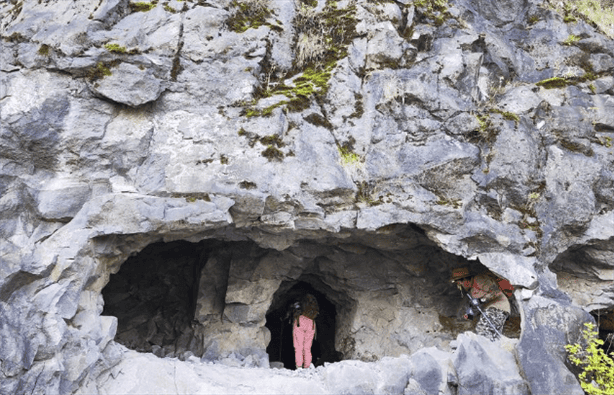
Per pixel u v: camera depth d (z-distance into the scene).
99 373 4.60
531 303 5.46
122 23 5.18
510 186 5.77
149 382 4.70
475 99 6.05
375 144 5.63
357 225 5.43
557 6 7.07
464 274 6.09
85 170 4.86
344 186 5.36
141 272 7.55
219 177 5.02
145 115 5.09
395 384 5.12
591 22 7.06
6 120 4.65
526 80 6.61
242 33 5.50
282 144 5.30
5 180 4.63
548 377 5.16
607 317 7.29
